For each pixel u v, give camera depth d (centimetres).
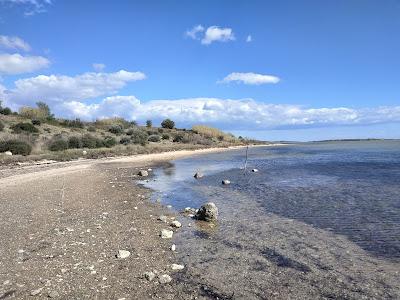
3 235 1357
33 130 6444
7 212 1731
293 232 1456
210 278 1022
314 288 959
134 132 8488
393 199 2042
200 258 1178
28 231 1409
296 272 1066
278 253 1222
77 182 2758
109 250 1221
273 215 1747
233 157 6066
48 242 1277
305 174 3412
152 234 1431
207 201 2147
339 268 1090
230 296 916
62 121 8200
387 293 927
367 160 5038
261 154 6994
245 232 1471
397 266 1095
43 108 8306
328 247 1272
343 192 2336
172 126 11094
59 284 952
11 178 2886
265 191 2461
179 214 1795
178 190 2566
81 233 1396
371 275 1036
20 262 1091
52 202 1977
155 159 5303
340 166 4169
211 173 3622
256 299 902
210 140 10281
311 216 1706
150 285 966
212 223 1620
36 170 3447
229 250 1256
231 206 1988
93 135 7381
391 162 4584
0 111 7794
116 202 2056
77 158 4912
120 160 4881
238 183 2880
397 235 1377
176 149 7406
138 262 1124
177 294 920
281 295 922
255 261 1153
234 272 1066
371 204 1927
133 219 1664
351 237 1374
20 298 873
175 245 1304
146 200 2166
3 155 4381
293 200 2109
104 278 997
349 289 952
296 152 7788
